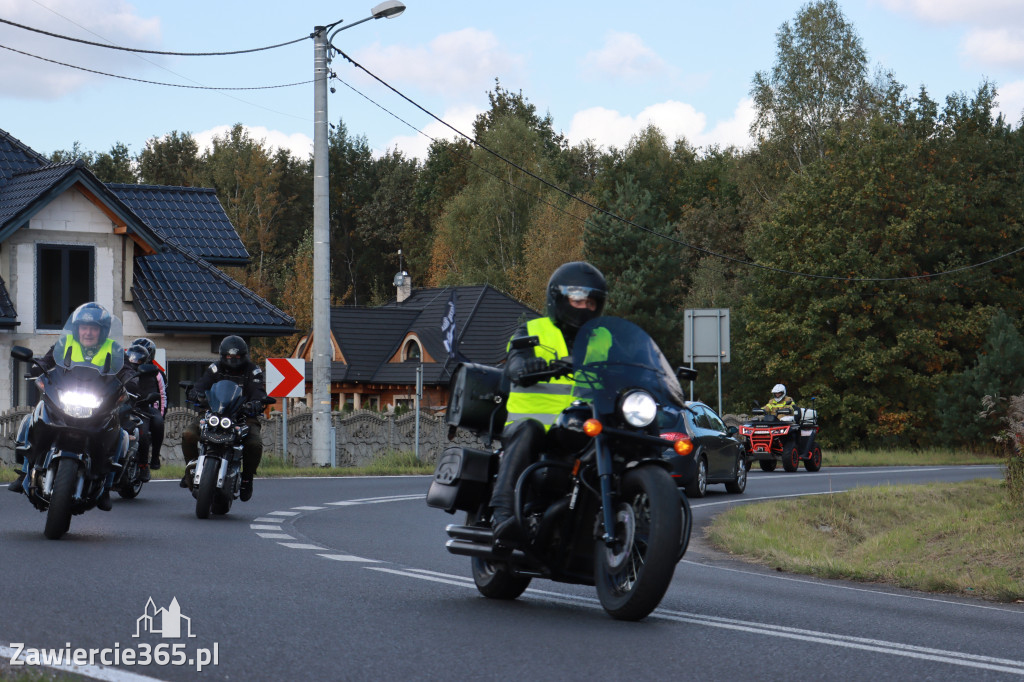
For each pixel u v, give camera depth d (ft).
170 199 130.62
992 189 179.22
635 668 20.07
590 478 25.17
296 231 368.07
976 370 154.40
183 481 48.34
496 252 264.11
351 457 98.43
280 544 38.42
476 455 27.55
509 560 26.16
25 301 103.76
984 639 24.72
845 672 20.27
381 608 25.76
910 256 168.14
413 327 209.05
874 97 224.33
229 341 47.85
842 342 165.37
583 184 328.70
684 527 24.56
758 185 235.20
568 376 25.68
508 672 19.53
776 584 35.32
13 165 114.42
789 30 229.45
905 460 135.33
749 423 110.22
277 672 19.21
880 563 51.34
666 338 215.51
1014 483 61.00
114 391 37.60
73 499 36.88
